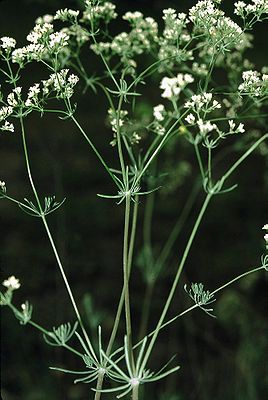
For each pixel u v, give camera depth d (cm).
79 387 612
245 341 629
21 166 888
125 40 428
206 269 752
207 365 638
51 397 604
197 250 780
